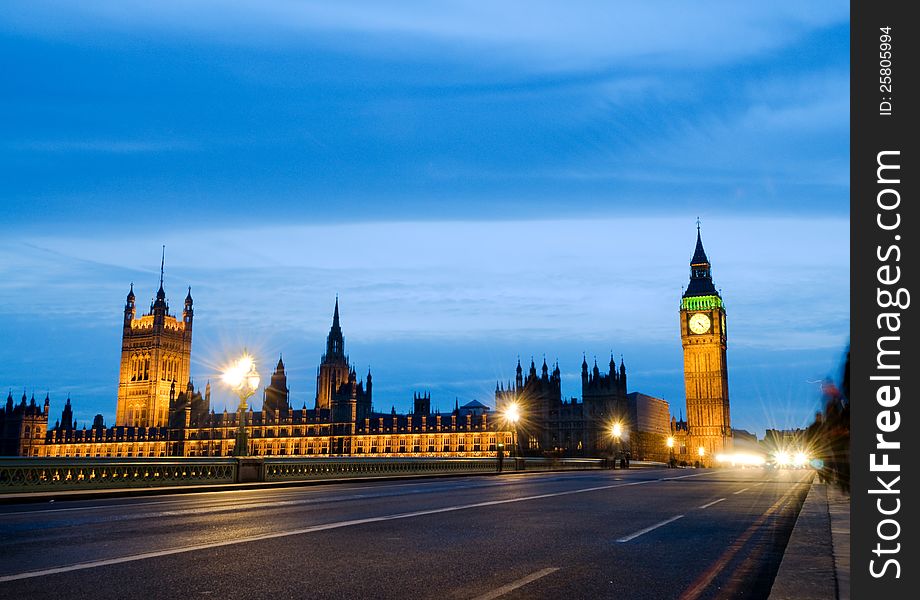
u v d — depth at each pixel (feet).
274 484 118.83
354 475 144.25
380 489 110.22
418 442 631.97
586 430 606.55
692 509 71.61
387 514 61.31
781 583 29.32
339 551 39.40
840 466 92.02
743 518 62.49
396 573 33.35
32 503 76.38
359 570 33.94
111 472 91.81
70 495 81.71
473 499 82.89
